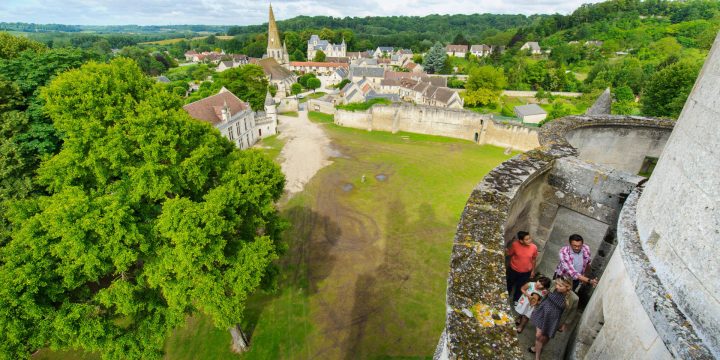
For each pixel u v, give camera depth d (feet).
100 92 48.65
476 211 20.38
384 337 58.49
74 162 45.70
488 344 13.35
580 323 20.02
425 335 58.95
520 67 318.86
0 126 64.85
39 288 38.50
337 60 459.32
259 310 63.67
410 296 67.26
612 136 38.22
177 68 478.18
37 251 38.17
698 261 11.48
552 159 26.35
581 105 253.03
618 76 267.59
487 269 16.55
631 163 39.34
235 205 48.96
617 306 15.40
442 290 68.90
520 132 152.97
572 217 27.68
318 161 135.95
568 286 20.61
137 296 45.06
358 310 63.93
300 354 55.67
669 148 14.56
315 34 554.87
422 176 124.26
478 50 474.49
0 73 73.82
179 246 39.73
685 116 13.89
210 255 43.01
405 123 180.55
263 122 164.76
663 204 13.83
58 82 47.44
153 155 45.01
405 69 399.85
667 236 13.17
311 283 70.49
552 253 29.40
